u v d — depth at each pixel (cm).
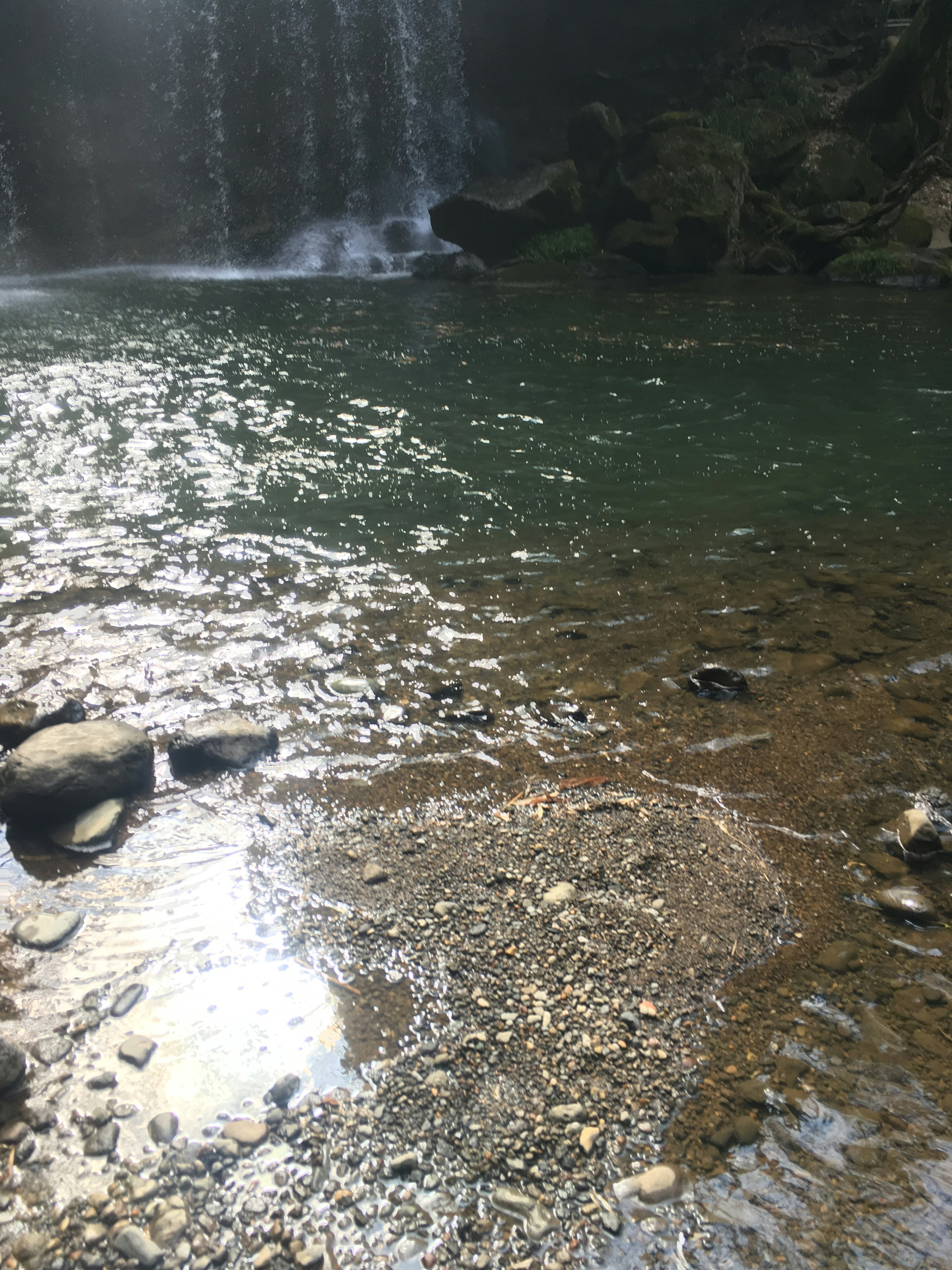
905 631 543
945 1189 239
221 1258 221
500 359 1256
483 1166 243
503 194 2134
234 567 620
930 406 1040
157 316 1584
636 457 871
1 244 2383
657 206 2086
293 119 2538
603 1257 223
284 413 1000
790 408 1029
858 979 305
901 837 367
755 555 652
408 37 2541
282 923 326
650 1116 257
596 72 2603
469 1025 285
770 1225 230
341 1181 239
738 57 2542
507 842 366
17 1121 253
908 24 2445
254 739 422
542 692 477
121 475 800
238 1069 270
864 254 1978
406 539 674
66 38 2355
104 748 391
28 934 318
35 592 577
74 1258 221
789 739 441
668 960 310
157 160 2498
